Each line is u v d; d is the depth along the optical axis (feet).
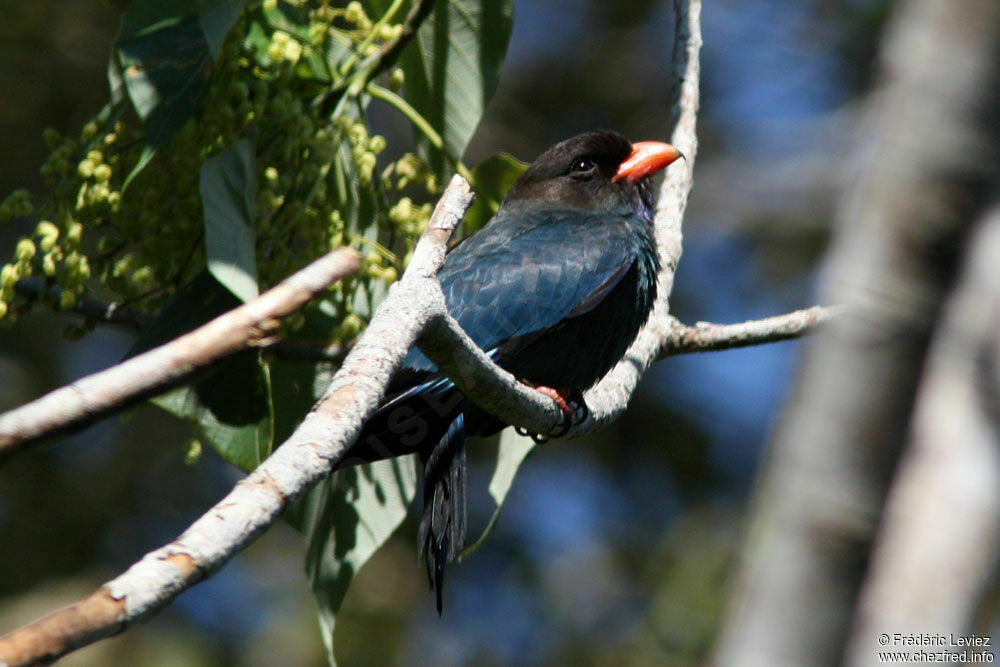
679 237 39.81
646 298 38.14
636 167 40.60
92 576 61.16
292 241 31.58
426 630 61.00
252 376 31.68
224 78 30.94
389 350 22.50
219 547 17.80
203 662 59.52
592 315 36.86
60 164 30.32
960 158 14.29
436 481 32.73
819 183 71.10
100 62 63.77
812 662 14.12
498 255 37.14
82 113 63.77
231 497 18.62
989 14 14.28
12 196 30.96
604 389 36.52
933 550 14.88
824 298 15.28
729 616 14.88
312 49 32.78
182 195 31.04
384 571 61.93
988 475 14.96
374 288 33.09
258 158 31.37
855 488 14.21
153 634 59.88
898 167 14.53
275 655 60.34
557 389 36.65
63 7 63.52
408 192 60.80
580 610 61.41
